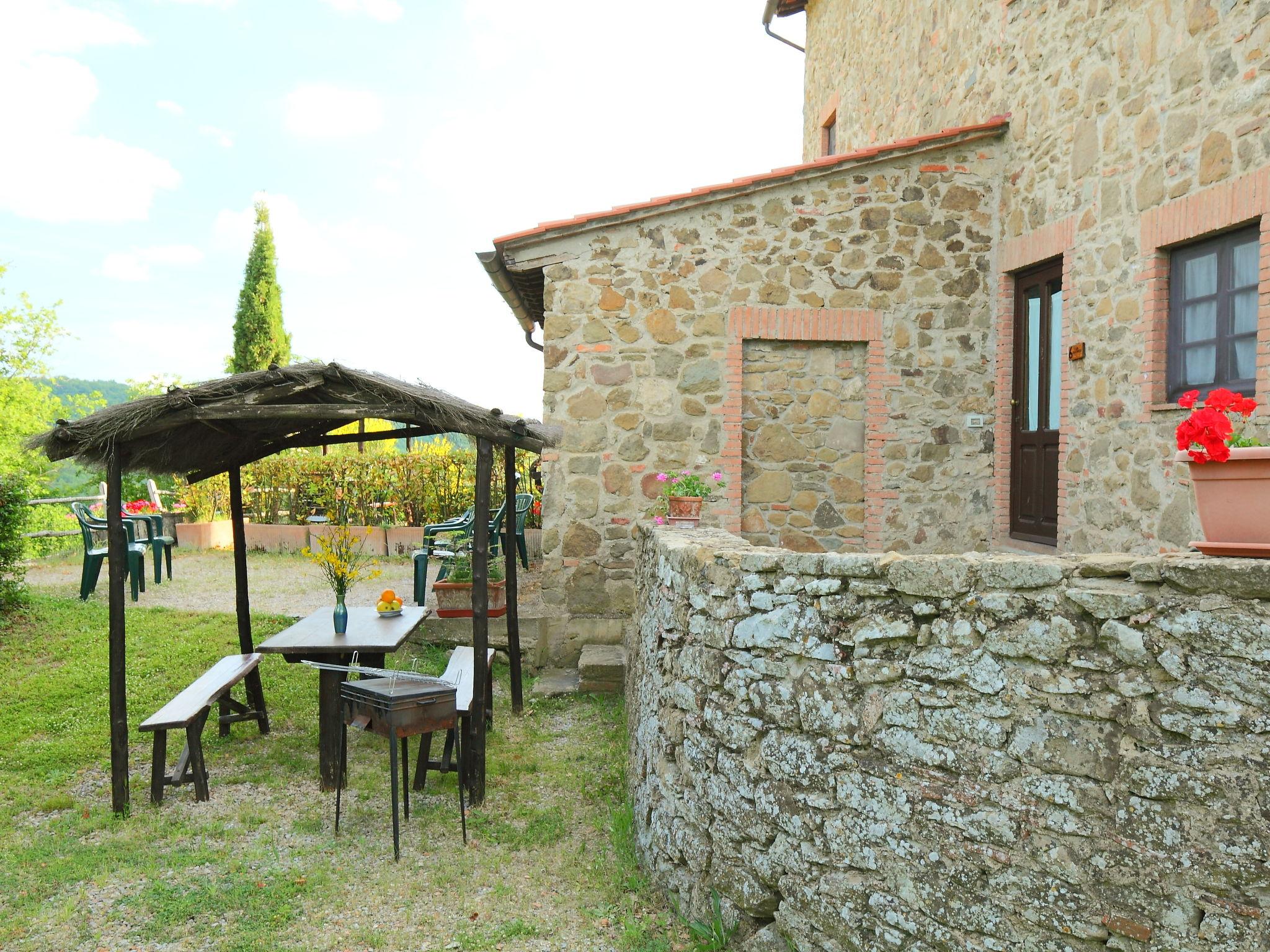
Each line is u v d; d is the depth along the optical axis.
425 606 7.92
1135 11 5.01
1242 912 1.77
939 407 6.62
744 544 3.48
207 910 3.11
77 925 3.01
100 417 3.81
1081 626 2.04
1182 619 1.89
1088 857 1.99
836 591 2.55
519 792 4.32
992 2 6.69
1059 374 6.08
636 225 6.44
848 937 2.43
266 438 5.32
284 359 19.89
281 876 3.38
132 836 3.73
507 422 4.22
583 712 5.65
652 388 6.47
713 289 6.46
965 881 2.19
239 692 5.77
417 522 11.66
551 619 6.54
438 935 2.98
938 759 2.27
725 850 2.91
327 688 4.31
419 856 3.60
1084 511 5.53
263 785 4.37
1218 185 4.36
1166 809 1.89
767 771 2.74
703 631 3.08
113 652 3.93
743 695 2.84
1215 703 1.83
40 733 5.02
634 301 6.45
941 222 6.59
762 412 6.58
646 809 3.58
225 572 10.10
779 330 6.49
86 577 8.18
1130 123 5.06
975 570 2.23
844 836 2.47
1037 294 6.31
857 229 6.54
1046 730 2.08
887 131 9.08
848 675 2.50
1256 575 1.80
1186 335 4.76
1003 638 2.16
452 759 4.57
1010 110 6.45
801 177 6.45
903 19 8.61
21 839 3.71
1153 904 1.88
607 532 6.50
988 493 6.67
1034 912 2.06
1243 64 4.21
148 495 14.05
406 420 4.20
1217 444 1.94
